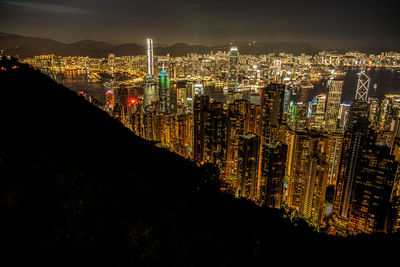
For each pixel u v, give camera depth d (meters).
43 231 10.98
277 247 18.69
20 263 9.33
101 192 13.73
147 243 11.16
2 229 10.45
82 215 12.06
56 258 9.75
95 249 10.40
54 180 14.07
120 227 11.69
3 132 18.31
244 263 12.45
